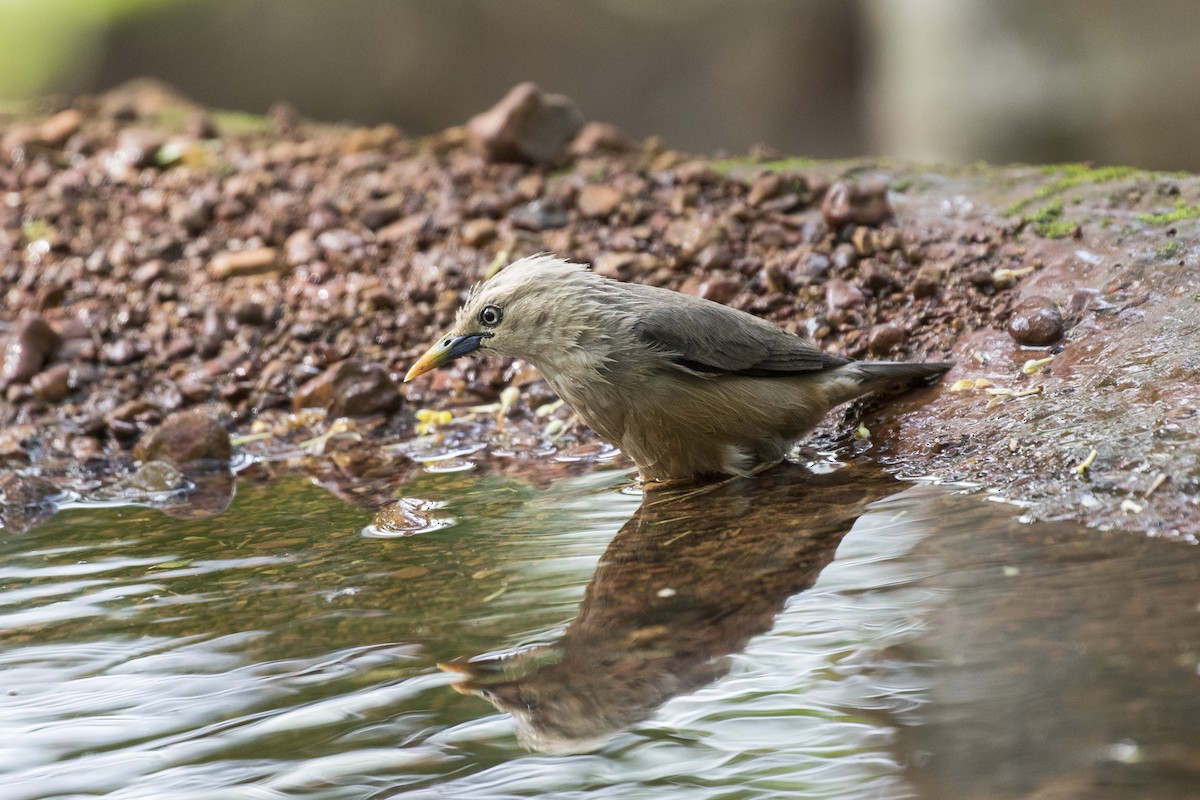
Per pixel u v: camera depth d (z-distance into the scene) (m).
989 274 12.05
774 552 8.14
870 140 36.12
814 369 10.27
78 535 10.23
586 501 10.03
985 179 14.12
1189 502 7.82
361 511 10.30
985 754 5.34
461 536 9.30
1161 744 5.15
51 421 13.49
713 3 38.38
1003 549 7.65
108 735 6.44
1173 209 12.20
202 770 6.02
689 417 10.04
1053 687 5.75
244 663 7.20
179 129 20.62
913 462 9.87
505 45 39.41
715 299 13.06
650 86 39.06
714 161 16.23
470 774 5.82
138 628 7.93
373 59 39.47
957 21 26.33
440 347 10.65
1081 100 25.83
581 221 15.30
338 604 8.05
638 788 5.59
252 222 16.44
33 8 36.69
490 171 16.69
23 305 15.62
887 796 5.20
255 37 39.03
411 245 15.40
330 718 6.44
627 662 6.75
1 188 18.42
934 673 6.15
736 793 5.43
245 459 12.39
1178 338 10.05
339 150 18.64
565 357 10.22
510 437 12.25
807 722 5.91
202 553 9.45
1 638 7.90
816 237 13.69
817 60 37.69
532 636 7.22
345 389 13.17
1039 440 9.24
